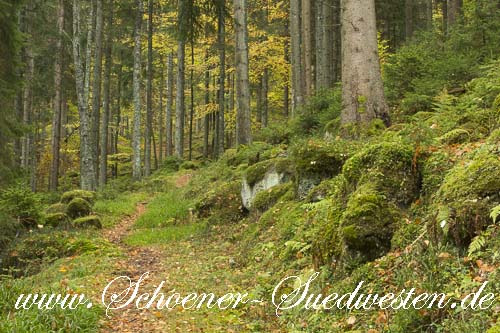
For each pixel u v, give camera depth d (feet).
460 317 13.82
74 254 38.60
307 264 23.45
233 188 48.65
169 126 129.59
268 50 106.73
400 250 18.24
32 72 88.17
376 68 36.55
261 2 108.27
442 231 16.78
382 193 20.89
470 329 13.01
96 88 90.43
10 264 38.60
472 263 15.24
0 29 49.26
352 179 23.24
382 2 93.61
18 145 90.38
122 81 127.13
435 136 24.86
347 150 31.24
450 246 16.47
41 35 88.89
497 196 16.31
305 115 55.57
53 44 93.86
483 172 17.47
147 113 108.06
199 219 49.19
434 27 61.16
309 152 32.32
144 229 50.06
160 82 147.54
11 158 49.06
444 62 41.65
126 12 98.43
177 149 112.37
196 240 40.96
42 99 108.78
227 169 61.16
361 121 35.63
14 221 43.29
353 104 36.22
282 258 25.90
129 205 64.90
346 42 36.94
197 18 66.33
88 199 57.93
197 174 82.74
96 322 21.27
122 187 87.10
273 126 68.18
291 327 18.97
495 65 32.58
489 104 28.66
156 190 81.10
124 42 112.06
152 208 61.26
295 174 33.63
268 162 41.75
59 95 91.40
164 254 37.83
